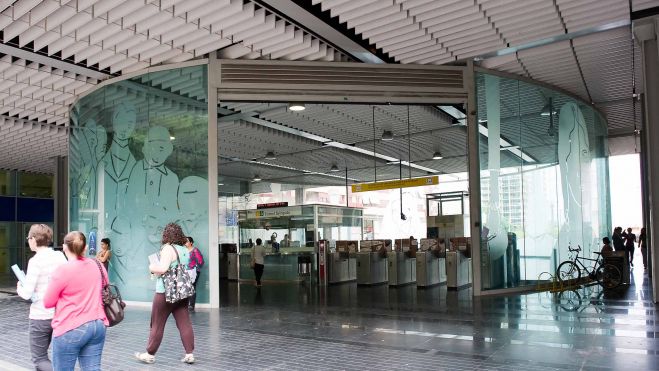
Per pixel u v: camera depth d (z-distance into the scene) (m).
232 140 17.06
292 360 5.37
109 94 10.70
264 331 7.03
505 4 7.79
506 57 10.27
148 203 9.95
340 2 7.46
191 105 9.66
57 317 3.29
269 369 5.02
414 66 10.21
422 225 34.16
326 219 16.61
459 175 27.47
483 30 8.70
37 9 7.70
